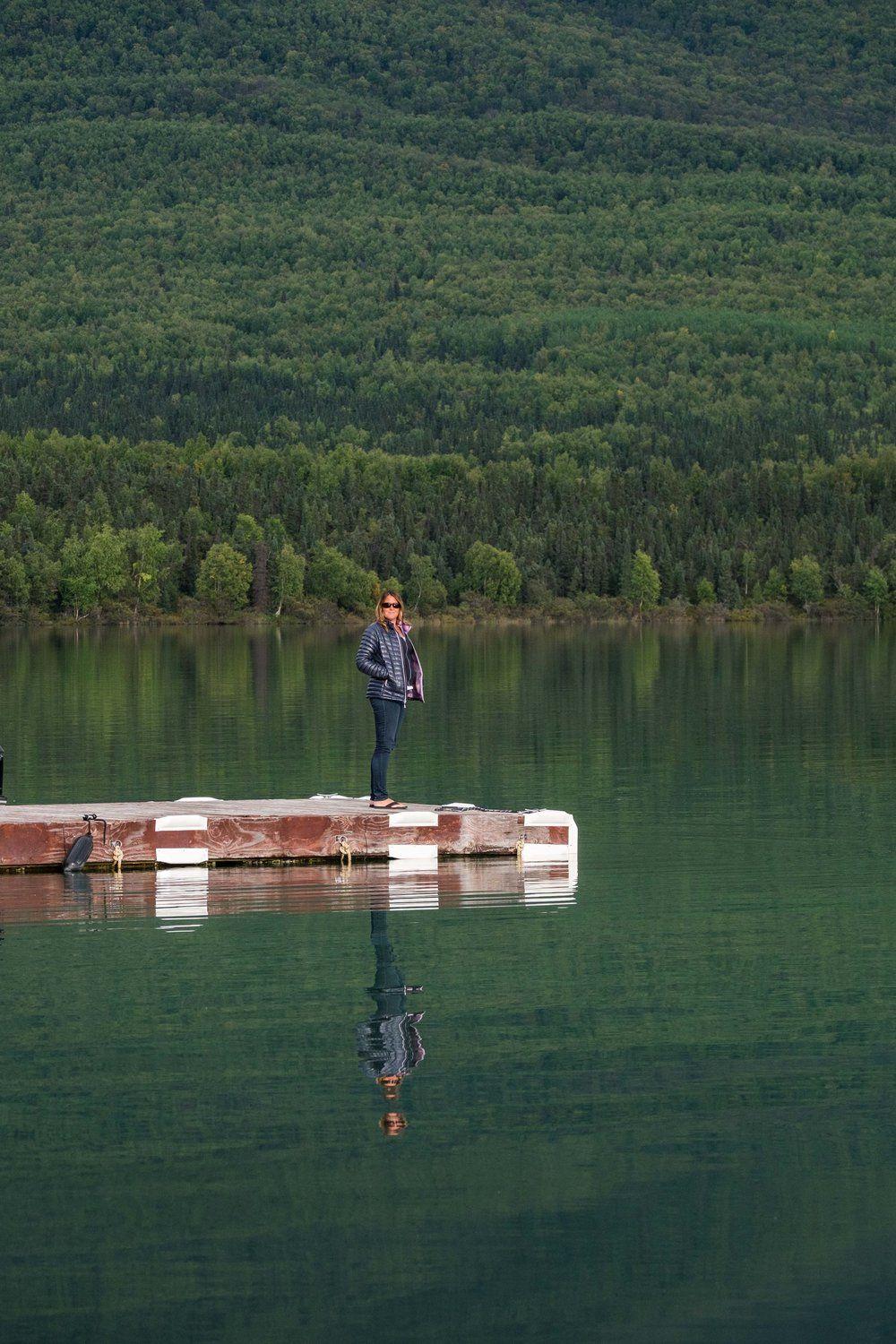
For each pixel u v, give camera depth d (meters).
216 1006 20.09
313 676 107.62
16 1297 13.02
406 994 20.72
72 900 27.16
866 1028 19.31
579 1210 14.46
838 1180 15.02
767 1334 12.58
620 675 107.69
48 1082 17.25
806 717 69.50
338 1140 15.83
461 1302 12.98
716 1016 19.81
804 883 28.89
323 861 31.19
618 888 28.39
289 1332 12.52
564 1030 19.23
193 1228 14.08
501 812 32.22
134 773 47.97
